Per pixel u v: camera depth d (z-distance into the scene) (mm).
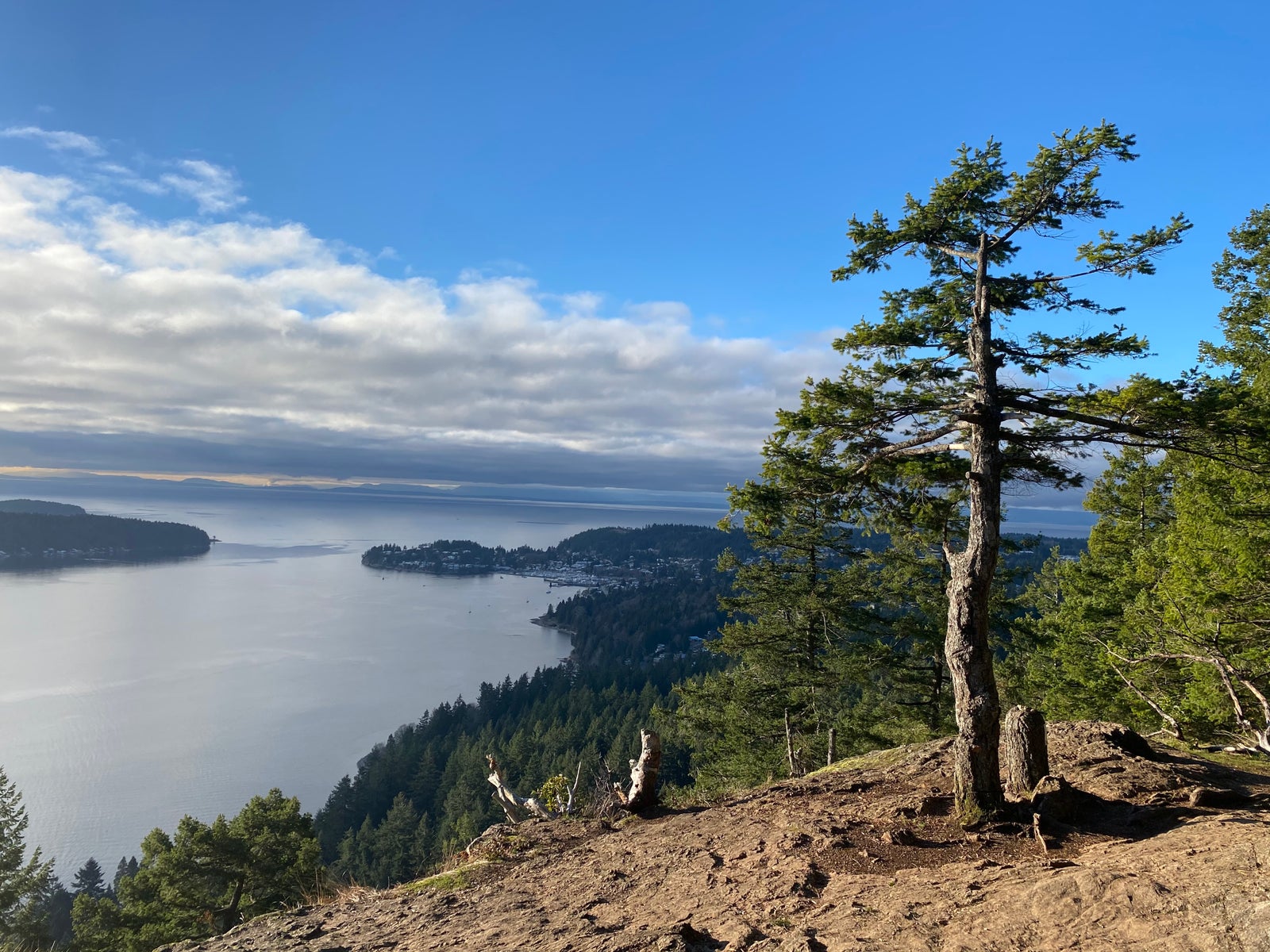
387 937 6141
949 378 7520
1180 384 6250
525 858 7844
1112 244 6512
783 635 18328
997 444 6746
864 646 18250
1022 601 18359
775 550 18000
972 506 6691
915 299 7570
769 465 7699
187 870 23047
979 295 6988
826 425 7293
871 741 19062
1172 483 18641
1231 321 14938
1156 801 6227
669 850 7168
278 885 23766
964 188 7195
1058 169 6898
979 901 4586
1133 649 14875
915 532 8547
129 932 22516
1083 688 18156
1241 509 11578
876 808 7285
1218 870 4012
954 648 6629
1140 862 4637
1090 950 3654
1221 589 11734
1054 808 6156
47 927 26375
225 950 6473
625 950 4871
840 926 4656
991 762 6379
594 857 7465
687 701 20672
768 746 19984
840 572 18047
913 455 7449
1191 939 3430
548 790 10516
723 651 18844
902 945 4145
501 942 5547
